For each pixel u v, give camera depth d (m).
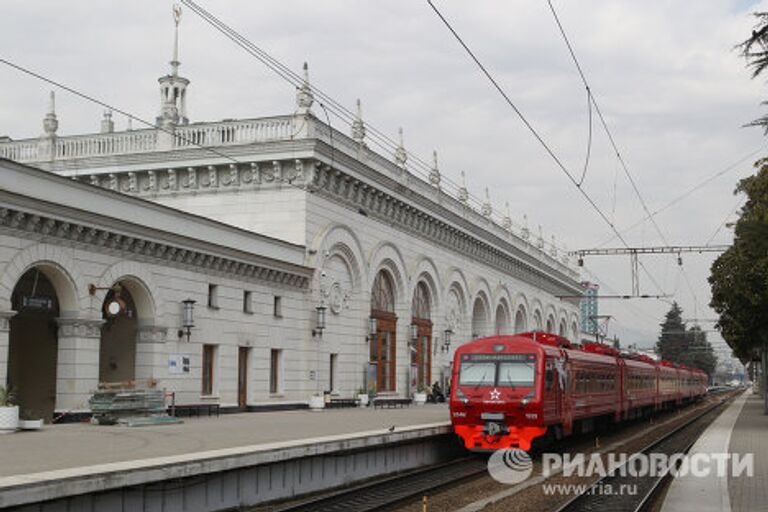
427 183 41.25
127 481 11.57
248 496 14.24
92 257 21.50
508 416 21.19
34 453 13.78
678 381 52.84
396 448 19.41
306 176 30.52
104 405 20.39
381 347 37.00
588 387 26.50
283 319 29.58
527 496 15.24
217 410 25.58
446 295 43.84
